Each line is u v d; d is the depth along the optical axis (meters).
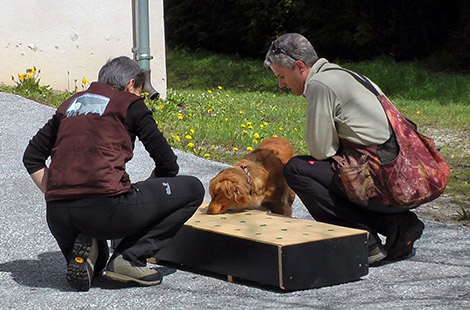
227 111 10.98
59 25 10.31
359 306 3.88
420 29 18.41
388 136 4.45
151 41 10.79
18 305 4.05
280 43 4.59
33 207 6.11
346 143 4.51
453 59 17.45
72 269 4.13
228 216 4.72
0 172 7.01
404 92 14.67
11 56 10.17
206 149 8.41
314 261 4.14
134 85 4.27
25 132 8.29
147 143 4.14
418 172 4.45
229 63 19.64
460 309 3.81
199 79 17.62
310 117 4.50
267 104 12.48
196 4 22.12
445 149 9.05
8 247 5.19
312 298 4.03
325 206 4.59
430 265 4.66
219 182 4.77
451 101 13.38
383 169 4.41
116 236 4.12
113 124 4.08
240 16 21.22
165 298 4.10
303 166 4.60
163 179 4.25
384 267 4.63
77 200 4.03
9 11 10.10
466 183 7.33
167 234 4.29
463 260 4.77
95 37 10.47
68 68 10.41
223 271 4.37
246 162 4.99
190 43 22.64
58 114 4.24
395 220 4.68
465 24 17.45
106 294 4.19
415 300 3.97
